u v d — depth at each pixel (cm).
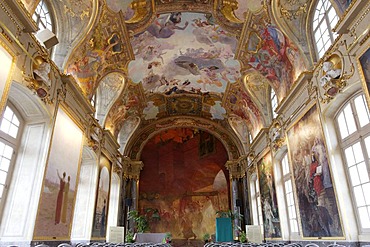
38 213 879
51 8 1118
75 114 1212
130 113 2155
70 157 1153
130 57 1602
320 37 1092
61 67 1115
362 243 816
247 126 2166
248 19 1340
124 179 2309
